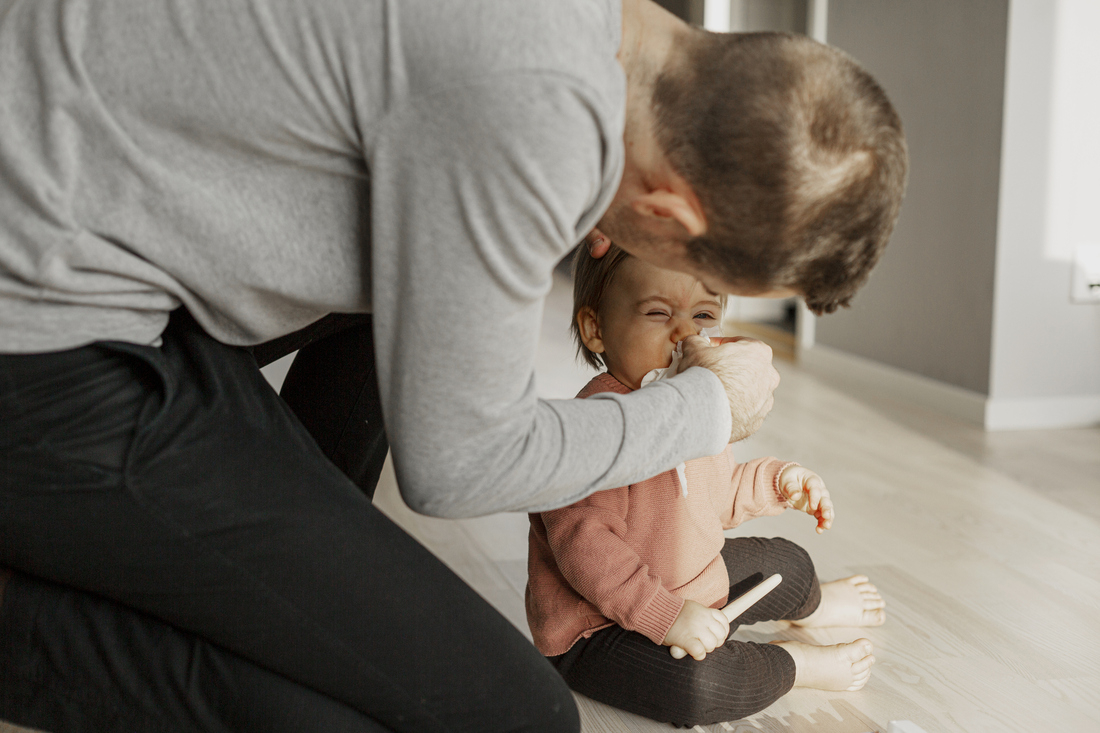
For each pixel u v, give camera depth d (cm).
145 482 67
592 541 106
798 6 422
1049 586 146
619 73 62
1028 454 221
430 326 63
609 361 116
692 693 104
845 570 151
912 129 271
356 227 66
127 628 73
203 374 73
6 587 73
